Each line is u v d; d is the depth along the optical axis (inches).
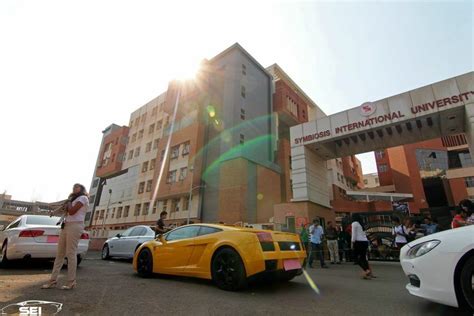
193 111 1247.5
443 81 406.3
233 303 136.7
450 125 434.6
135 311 118.8
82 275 217.9
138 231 378.0
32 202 2723.9
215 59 1304.1
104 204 1673.2
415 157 1398.9
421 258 121.6
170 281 201.2
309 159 544.7
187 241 203.6
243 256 164.7
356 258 242.4
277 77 1599.4
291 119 1439.5
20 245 229.0
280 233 189.6
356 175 1983.3
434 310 125.3
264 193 1077.1
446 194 1337.4
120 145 1720.0
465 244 111.3
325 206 562.6
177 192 1101.1
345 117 495.5
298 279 222.8
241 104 1149.1
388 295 161.3
